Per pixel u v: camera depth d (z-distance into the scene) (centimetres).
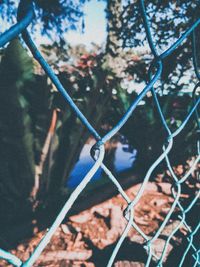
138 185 464
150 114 503
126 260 267
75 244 320
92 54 606
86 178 53
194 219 323
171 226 301
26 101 343
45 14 488
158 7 389
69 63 603
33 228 358
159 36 407
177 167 493
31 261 42
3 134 355
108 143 587
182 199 405
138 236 291
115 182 64
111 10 530
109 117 569
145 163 516
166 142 85
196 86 102
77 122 408
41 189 404
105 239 327
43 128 374
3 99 328
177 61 441
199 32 367
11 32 37
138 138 516
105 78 432
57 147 397
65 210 48
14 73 324
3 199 388
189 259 231
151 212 380
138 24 452
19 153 366
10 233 345
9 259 39
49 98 362
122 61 565
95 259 297
